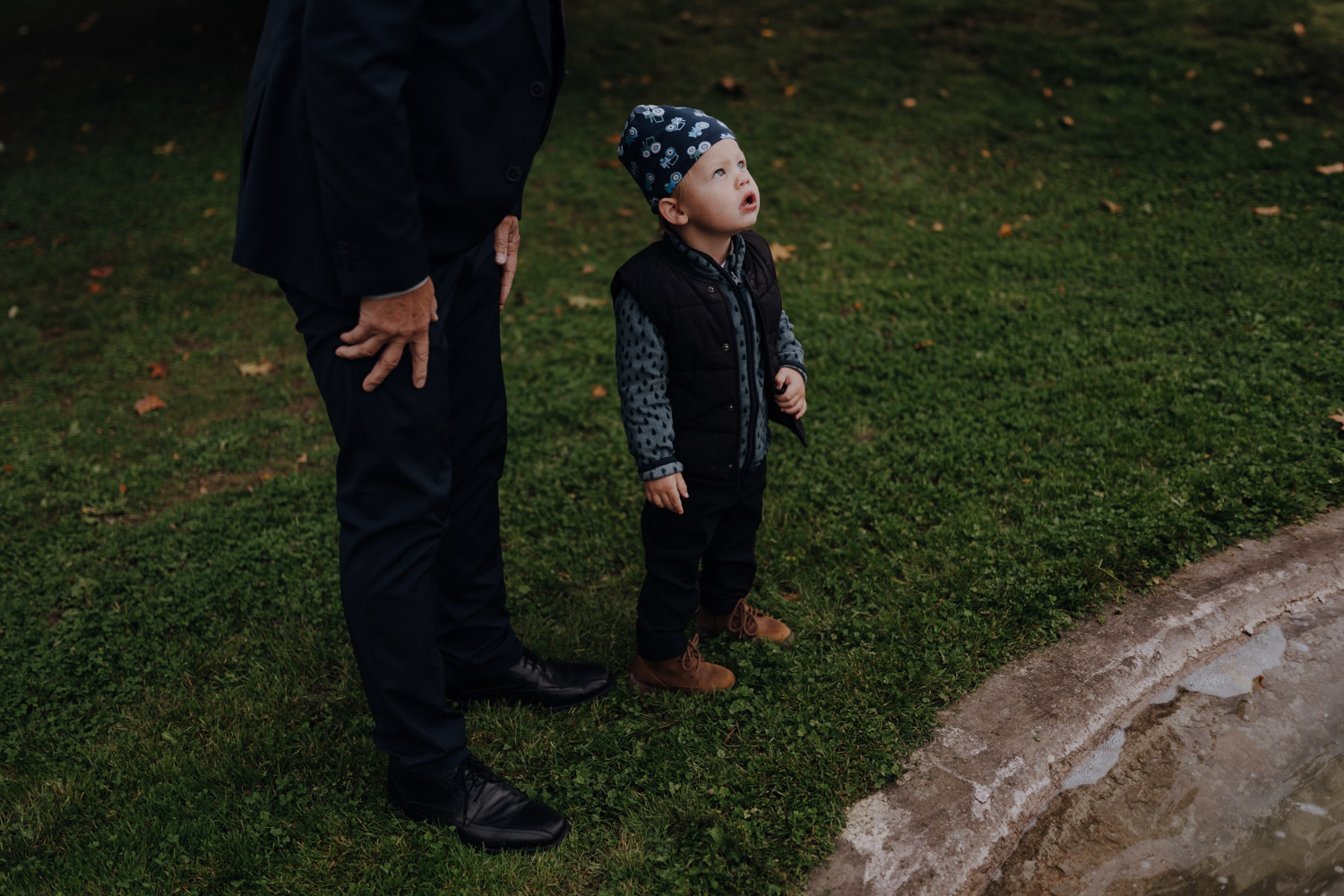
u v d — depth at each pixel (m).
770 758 2.30
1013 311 4.48
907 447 3.54
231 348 4.95
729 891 2.02
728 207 2.01
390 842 2.16
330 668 2.75
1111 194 5.72
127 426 4.28
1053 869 2.11
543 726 2.49
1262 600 2.70
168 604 3.05
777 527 3.21
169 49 9.94
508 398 4.22
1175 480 3.13
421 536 1.92
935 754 2.30
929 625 2.66
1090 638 2.61
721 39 9.00
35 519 3.63
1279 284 4.43
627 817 2.21
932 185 6.19
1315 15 7.75
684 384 2.19
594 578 3.08
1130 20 8.16
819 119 7.32
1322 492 3.05
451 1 1.63
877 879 2.02
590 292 5.25
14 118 8.50
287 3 1.69
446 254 1.84
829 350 4.34
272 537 3.36
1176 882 2.06
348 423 1.83
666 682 2.54
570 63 8.77
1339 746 2.36
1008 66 7.70
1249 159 5.93
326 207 1.61
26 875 2.14
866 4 9.27
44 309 5.41
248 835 2.20
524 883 2.06
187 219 6.50
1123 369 3.87
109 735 2.57
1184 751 2.36
